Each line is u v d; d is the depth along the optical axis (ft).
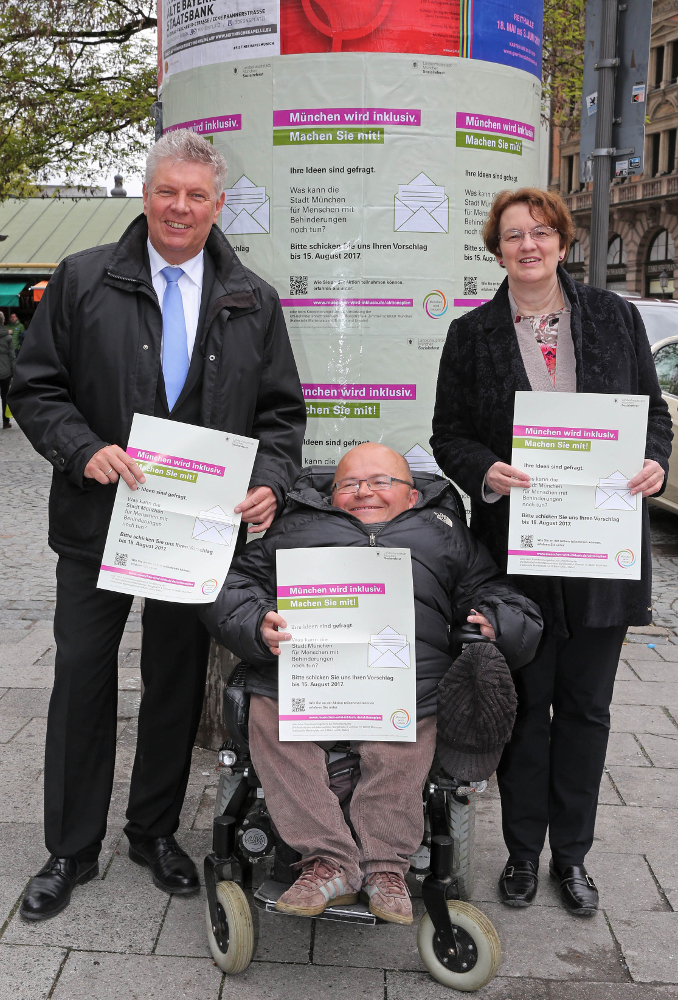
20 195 56.08
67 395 8.94
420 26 11.19
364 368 11.70
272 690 8.32
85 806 9.38
